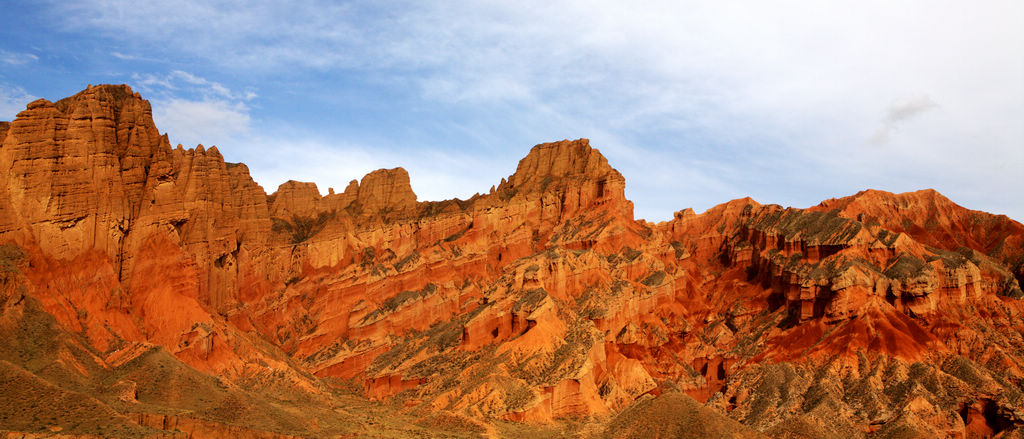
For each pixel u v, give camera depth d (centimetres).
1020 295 18362
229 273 15912
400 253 19575
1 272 11631
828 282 17762
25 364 10931
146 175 14300
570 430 12812
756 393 15450
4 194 12531
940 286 17700
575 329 15650
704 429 11719
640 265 19925
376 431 11769
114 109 14100
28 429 9300
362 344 16338
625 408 14275
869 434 13912
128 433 9731
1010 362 15900
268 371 13800
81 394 10294
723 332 19238
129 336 12950
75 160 13212
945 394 14800
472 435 11938
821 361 16412
